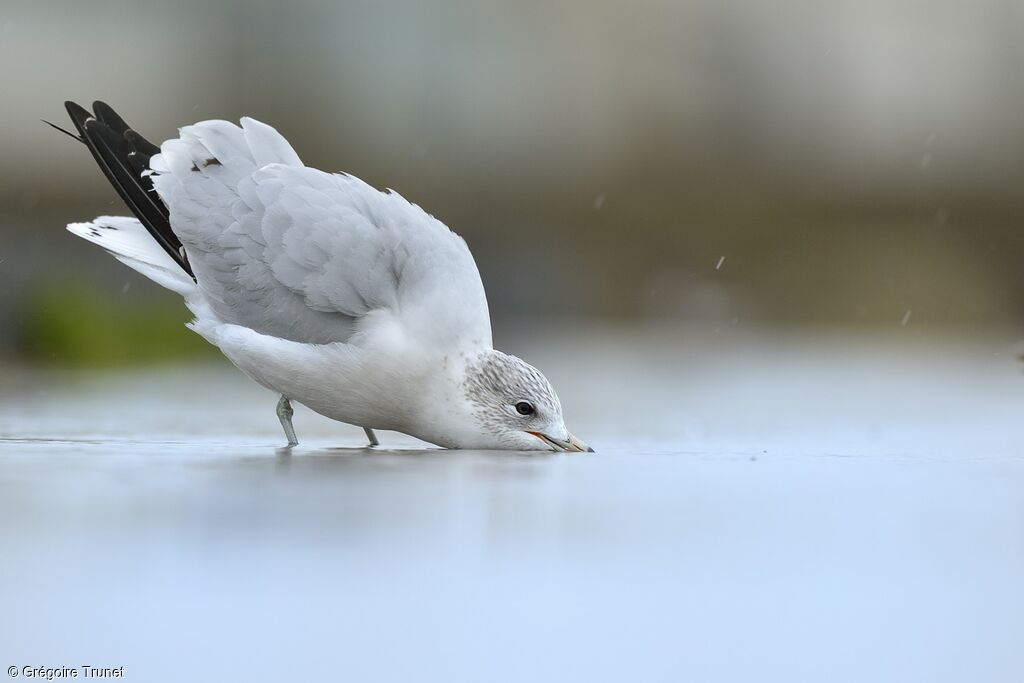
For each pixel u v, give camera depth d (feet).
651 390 54.65
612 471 31.91
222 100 87.81
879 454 36.22
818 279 89.86
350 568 21.56
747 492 28.99
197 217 37.55
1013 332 83.30
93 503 25.96
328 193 36.78
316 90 88.69
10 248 73.77
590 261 89.56
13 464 31.48
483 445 35.88
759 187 92.53
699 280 89.66
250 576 21.06
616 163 91.81
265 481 29.01
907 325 87.20
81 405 46.03
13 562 21.49
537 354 67.67
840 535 24.56
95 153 39.06
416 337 34.86
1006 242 92.48
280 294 36.06
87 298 67.05
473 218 89.86
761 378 59.62
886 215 93.35
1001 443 38.86
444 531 24.17
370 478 29.78
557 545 23.39
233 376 57.31
